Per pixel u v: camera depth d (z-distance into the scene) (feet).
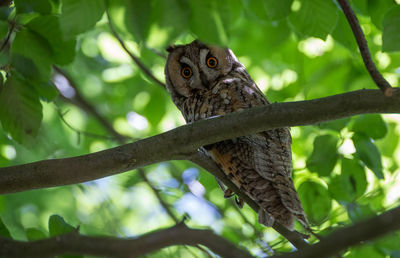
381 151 45.62
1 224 25.66
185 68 37.17
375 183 41.91
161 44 19.97
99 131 55.16
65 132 53.72
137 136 57.47
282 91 50.42
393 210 17.76
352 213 28.73
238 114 24.77
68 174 24.48
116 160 24.73
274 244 32.37
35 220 53.16
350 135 34.32
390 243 28.73
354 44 34.60
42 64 25.03
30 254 19.53
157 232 19.20
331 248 17.60
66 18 18.97
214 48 36.81
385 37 25.00
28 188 24.56
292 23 29.43
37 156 47.70
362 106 23.62
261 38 50.47
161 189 46.55
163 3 19.01
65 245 19.30
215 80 36.04
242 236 35.73
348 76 44.29
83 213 54.13
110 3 19.81
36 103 25.79
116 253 18.83
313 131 44.39
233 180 30.04
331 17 28.78
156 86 53.98
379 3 30.96
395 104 23.41
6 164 42.75
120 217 53.78
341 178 33.19
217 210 43.68
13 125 25.90
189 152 25.84
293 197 28.55
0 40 25.89
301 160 44.96
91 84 59.72
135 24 19.52
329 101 23.82
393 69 45.88
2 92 25.40
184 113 37.73
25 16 28.14
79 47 52.95
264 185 28.89
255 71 54.29
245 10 39.60
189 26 19.19
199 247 24.58
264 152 29.94
